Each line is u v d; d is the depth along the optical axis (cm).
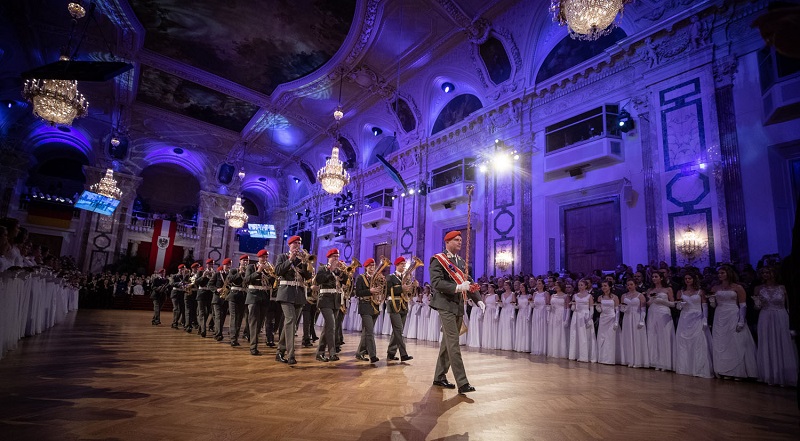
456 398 402
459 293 464
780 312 569
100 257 2400
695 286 672
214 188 2816
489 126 1514
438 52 1653
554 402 404
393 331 673
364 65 1828
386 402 375
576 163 1173
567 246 1244
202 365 539
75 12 1321
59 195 2491
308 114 2306
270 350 734
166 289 1238
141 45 1888
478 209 1523
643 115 1080
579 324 811
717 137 939
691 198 963
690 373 640
